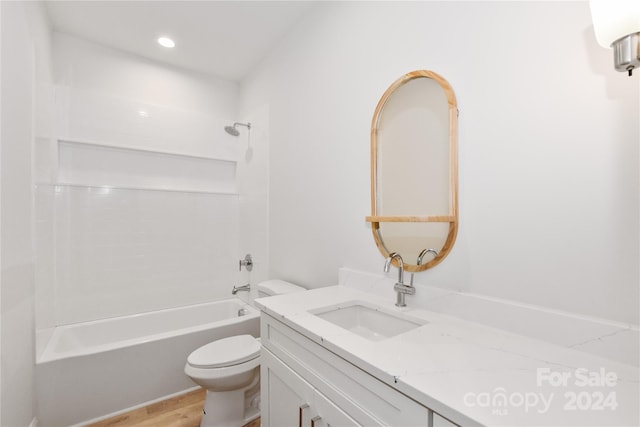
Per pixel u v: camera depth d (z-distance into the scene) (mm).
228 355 1643
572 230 856
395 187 1360
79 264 2258
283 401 1142
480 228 1062
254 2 1882
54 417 1630
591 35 827
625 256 768
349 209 1616
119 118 2434
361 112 1549
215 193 2881
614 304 783
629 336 750
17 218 1399
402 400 693
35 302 1699
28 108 1574
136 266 2488
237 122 2979
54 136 2141
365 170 1521
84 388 1708
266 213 2451
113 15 2014
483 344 881
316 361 975
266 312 1259
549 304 897
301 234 2004
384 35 1427
